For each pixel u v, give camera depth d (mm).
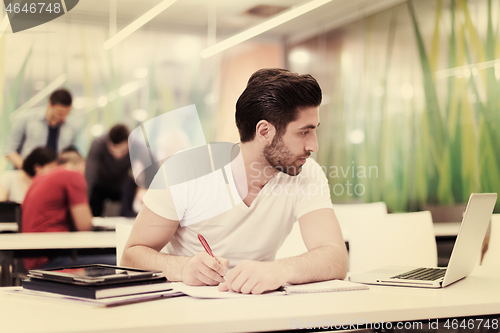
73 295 770
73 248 1861
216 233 1206
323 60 5168
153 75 5312
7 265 1807
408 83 3992
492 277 1089
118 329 607
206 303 772
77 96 5020
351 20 4734
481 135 3281
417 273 1070
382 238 1887
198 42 5465
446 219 3543
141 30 5250
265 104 1116
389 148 4195
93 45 5090
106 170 3311
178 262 1006
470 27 3379
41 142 4785
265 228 1215
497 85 3166
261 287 843
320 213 1180
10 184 3309
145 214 1160
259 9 4941
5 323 634
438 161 3648
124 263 1116
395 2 4152
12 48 4805
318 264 969
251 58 5652
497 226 1546
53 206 2424
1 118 4703
